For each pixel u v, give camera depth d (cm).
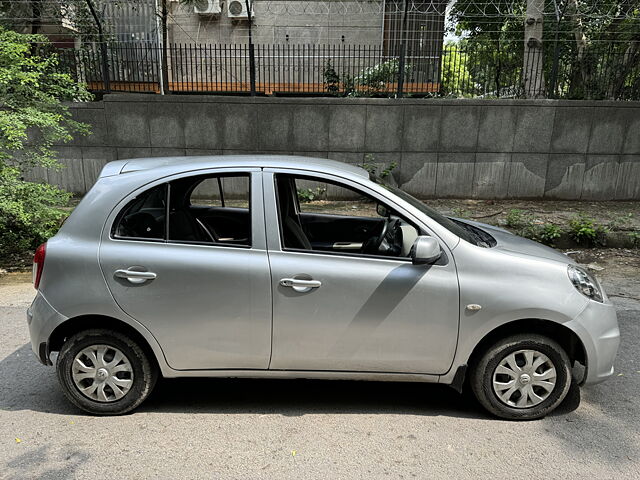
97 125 1002
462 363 322
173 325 320
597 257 724
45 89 809
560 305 313
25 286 625
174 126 997
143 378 332
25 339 463
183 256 318
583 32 1073
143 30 1180
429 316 316
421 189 1003
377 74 1046
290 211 354
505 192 998
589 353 321
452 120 973
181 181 333
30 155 788
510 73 1074
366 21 1231
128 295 317
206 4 1252
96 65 1033
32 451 298
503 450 300
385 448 302
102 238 324
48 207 721
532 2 994
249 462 288
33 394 367
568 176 987
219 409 347
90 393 333
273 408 348
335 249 357
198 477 275
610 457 294
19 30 1105
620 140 969
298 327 319
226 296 316
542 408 329
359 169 374
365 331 319
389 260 321
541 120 966
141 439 311
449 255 319
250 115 987
